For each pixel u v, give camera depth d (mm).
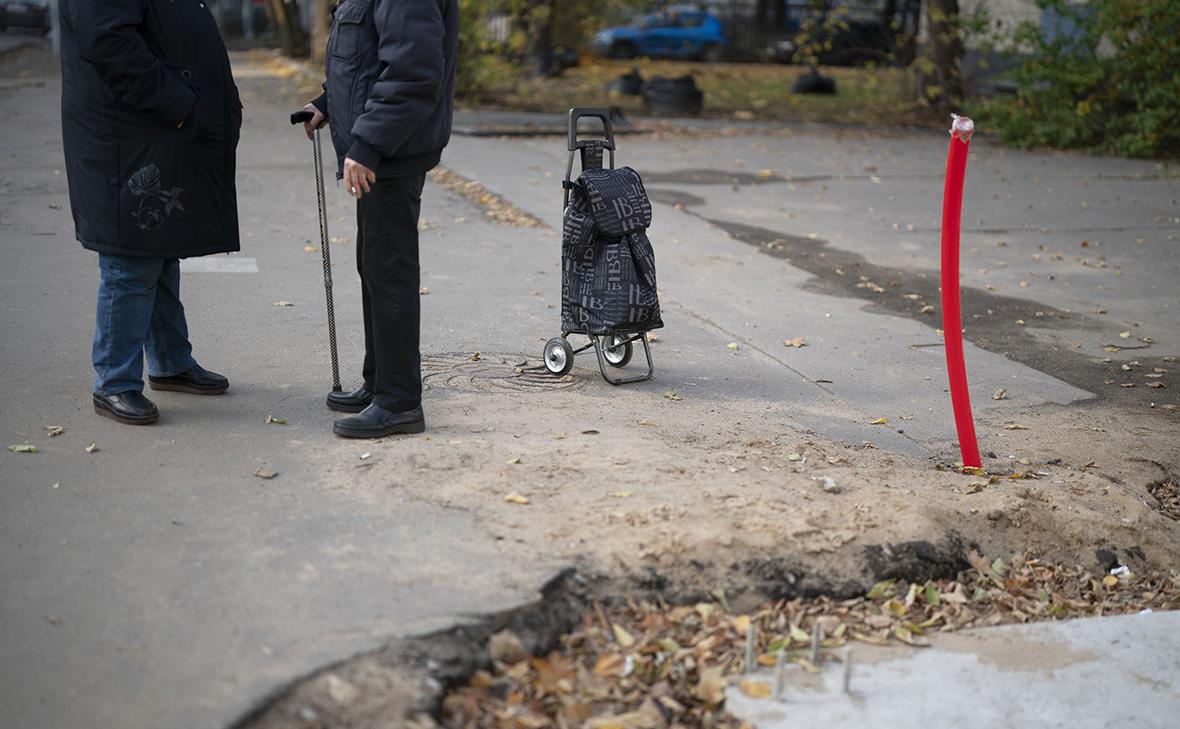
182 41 4801
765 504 4230
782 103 23203
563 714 3152
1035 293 8977
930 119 21031
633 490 4328
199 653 3162
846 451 5156
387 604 3447
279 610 3395
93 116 4691
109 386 4988
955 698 3377
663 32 33719
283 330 6699
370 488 4312
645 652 3467
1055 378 6797
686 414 5559
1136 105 18516
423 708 3039
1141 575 4395
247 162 13062
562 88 23688
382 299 4766
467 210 11148
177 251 4906
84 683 3010
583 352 6641
